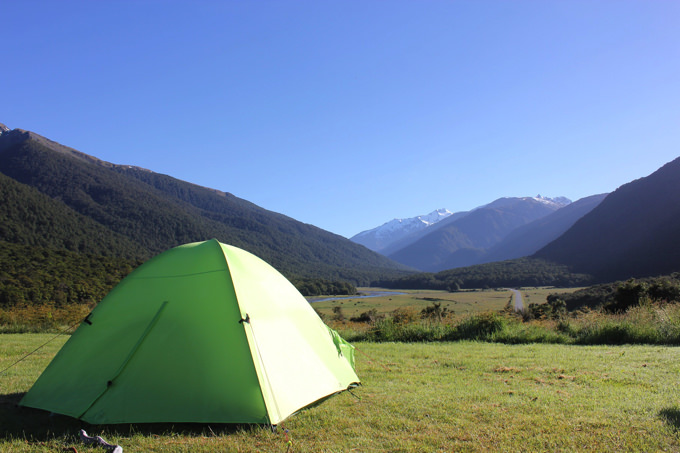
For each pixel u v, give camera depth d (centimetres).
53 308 1587
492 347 991
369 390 575
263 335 489
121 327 488
